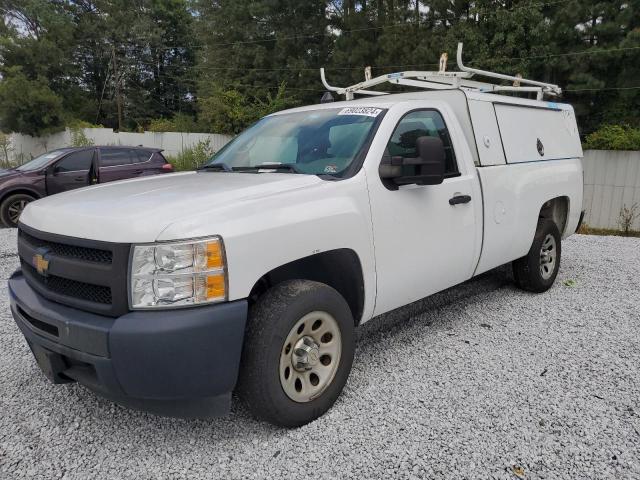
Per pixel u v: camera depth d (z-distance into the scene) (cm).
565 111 607
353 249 317
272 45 2975
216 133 2662
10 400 330
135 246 244
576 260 721
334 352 309
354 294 334
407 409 309
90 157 1109
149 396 247
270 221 274
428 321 462
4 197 1016
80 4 4631
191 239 245
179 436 289
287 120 418
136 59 4609
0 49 3619
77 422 304
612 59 1802
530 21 1836
